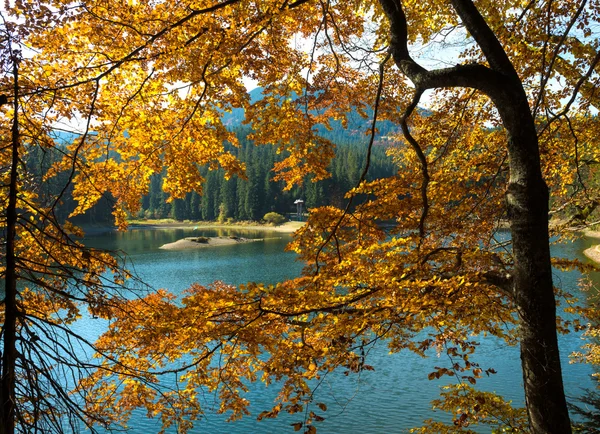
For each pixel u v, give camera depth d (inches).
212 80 213.2
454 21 236.2
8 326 122.2
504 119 156.6
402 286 152.3
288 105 234.8
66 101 181.8
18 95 141.6
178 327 163.5
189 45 199.0
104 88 214.8
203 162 247.0
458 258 171.3
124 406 204.2
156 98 227.5
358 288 175.3
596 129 230.1
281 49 220.4
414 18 237.3
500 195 203.6
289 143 244.2
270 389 553.6
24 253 167.3
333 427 454.6
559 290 218.5
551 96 228.4
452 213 199.5
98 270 178.2
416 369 595.2
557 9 202.7
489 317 173.3
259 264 1505.9
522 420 213.6
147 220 4178.2
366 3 225.8
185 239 2295.8
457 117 251.3
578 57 205.0
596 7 190.9
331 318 165.2
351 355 169.0
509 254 205.9
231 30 189.9
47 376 124.9
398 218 200.7
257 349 176.2
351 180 3090.6
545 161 232.8
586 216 254.5
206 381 197.5
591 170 275.4
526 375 151.9
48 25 159.6
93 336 606.9
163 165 240.2
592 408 374.6
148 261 1622.8
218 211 4114.2
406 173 208.8
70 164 200.5
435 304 150.6
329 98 232.7
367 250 167.8
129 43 195.8
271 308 165.5
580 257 1074.7
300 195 3826.3
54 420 125.0
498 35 213.8
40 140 154.5
